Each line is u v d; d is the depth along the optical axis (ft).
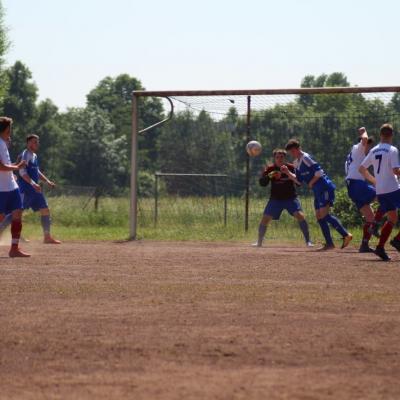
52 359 57.41
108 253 131.64
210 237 174.29
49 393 49.73
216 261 118.73
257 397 48.75
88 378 52.80
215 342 62.13
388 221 121.60
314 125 190.70
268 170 153.79
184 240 169.58
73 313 73.67
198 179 196.34
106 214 229.25
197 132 198.59
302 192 184.65
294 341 62.59
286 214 183.62
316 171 142.92
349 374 53.98
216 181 195.31
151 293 85.71
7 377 53.16
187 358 57.67
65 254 129.29
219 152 196.95
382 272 105.91
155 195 195.52
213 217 191.21
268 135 193.98
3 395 49.37
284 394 49.37
